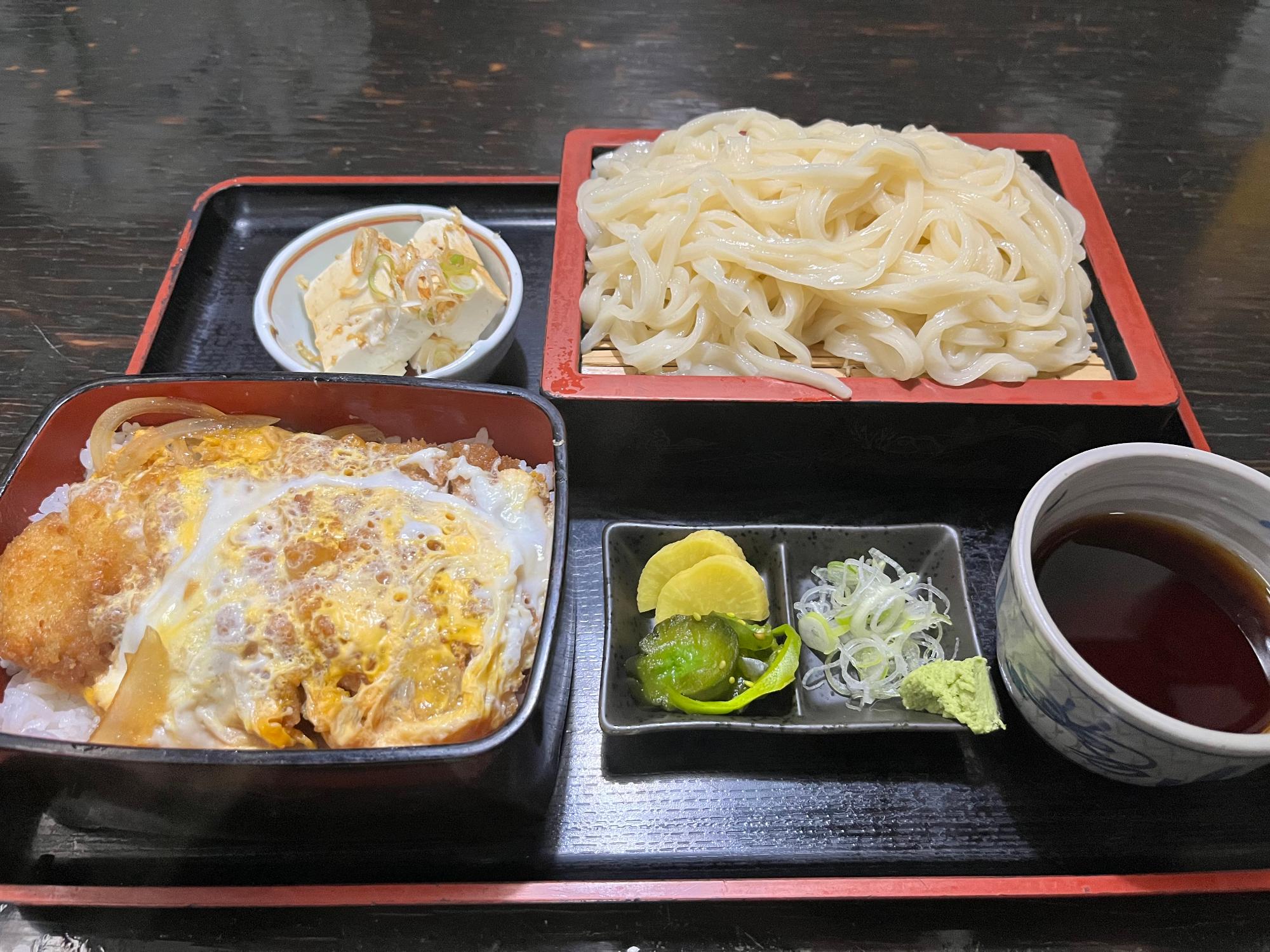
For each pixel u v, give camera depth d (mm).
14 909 260
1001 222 336
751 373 328
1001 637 271
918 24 520
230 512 266
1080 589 281
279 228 414
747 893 252
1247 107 479
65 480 290
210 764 218
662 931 258
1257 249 417
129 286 403
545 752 255
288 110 477
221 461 280
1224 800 276
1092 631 272
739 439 323
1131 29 520
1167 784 252
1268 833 271
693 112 473
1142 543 287
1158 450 266
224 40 515
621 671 290
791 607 305
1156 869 266
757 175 338
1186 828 271
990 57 503
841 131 356
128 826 264
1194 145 460
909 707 282
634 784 278
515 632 254
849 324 334
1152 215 431
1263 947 256
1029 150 381
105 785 234
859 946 256
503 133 465
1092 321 344
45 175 447
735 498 345
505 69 496
